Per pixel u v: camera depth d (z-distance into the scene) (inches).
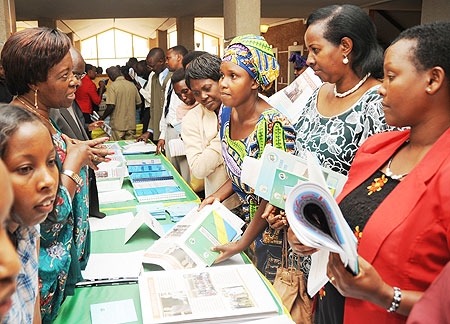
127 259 66.1
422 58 35.4
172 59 161.9
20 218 32.5
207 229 66.8
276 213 62.6
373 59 59.6
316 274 41.0
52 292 49.7
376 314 38.3
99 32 997.2
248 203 76.5
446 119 36.9
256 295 52.7
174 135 144.9
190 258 63.3
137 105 260.2
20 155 31.9
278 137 68.2
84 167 60.6
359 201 42.6
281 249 70.7
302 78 80.0
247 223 80.8
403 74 36.4
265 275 72.6
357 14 58.8
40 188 32.7
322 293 49.3
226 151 75.4
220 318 48.2
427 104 36.5
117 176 118.3
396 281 36.2
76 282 54.1
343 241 31.8
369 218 40.1
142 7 430.3
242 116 71.7
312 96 70.2
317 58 61.1
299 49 574.2
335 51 59.8
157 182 112.7
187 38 498.3
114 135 254.1
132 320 50.2
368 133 57.8
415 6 419.8
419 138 38.7
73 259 53.0
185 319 47.2
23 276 32.1
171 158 141.3
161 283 55.3
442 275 25.7
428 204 34.5
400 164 41.2
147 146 167.9
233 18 249.1
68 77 53.3
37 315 40.9
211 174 92.4
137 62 328.5
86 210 61.4
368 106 58.0
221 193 81.3
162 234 76.2
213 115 91.6
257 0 245.3
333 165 61.2
